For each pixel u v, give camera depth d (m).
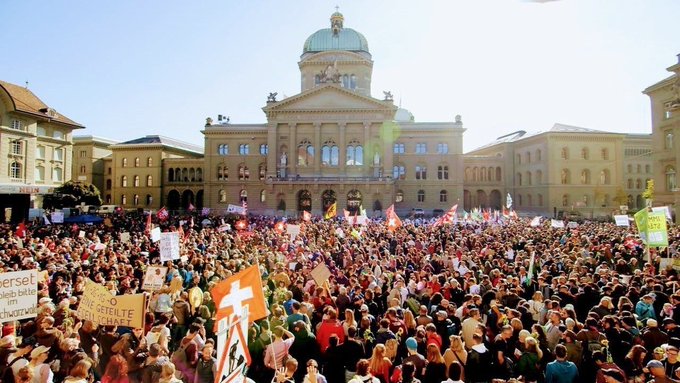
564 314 12.45
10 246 24.91
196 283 17.02
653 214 21.19
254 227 46.53
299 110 84.69
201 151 126.12
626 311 12.51
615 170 90.00
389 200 82.50
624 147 109.06
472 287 16.89
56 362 9.51
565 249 26.81
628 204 97.50
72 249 24.92
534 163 94.25
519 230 42.72
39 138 69.88
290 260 23.56
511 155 101.88
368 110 83.69
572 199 89.12
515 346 11.42
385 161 83.38
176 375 9.40
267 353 10.43
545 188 89.81
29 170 67.19
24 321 14.05
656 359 9.66
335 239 31.80
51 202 67.06
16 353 8.97
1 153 62.22
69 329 10.61
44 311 11.46
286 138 85.81
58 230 39.69
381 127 84.25
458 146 91.69
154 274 16.06
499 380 8.77
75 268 18.70
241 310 8.40
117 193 100.44
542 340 11.23
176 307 13.45
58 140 73.62
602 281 17.31
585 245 30.53
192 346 10.03
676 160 58.16
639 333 11.82
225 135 92.81
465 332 11.67
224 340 8.22
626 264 21.59
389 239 34.59
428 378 9.45
